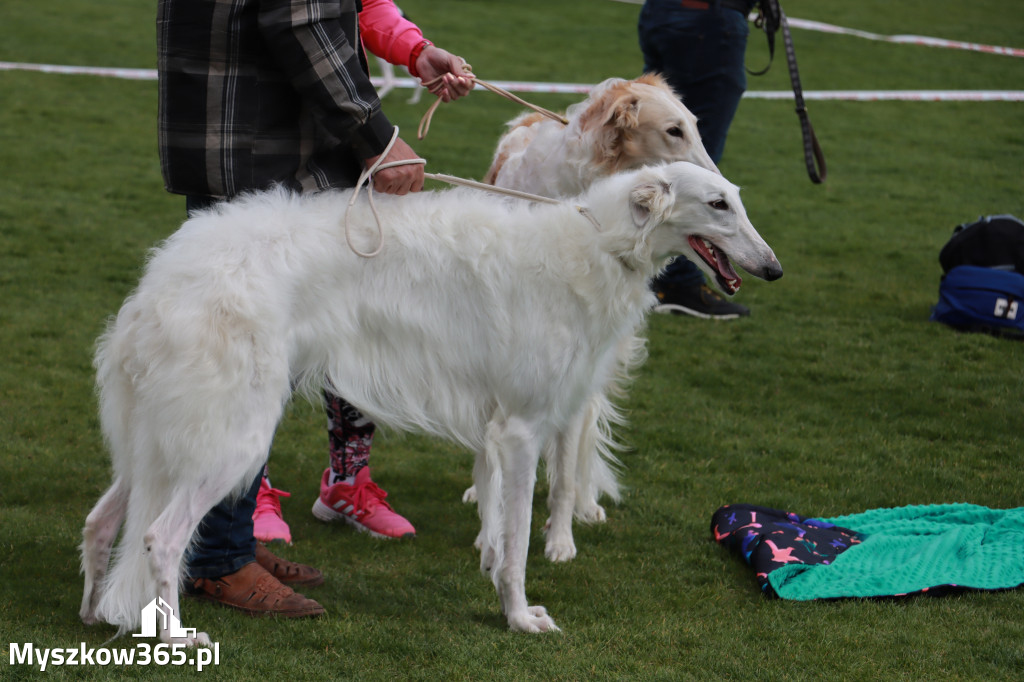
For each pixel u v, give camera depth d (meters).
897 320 7.04
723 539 3.83
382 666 2.78
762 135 13.44
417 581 3.43
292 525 3.92
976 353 6.36
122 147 10.98
